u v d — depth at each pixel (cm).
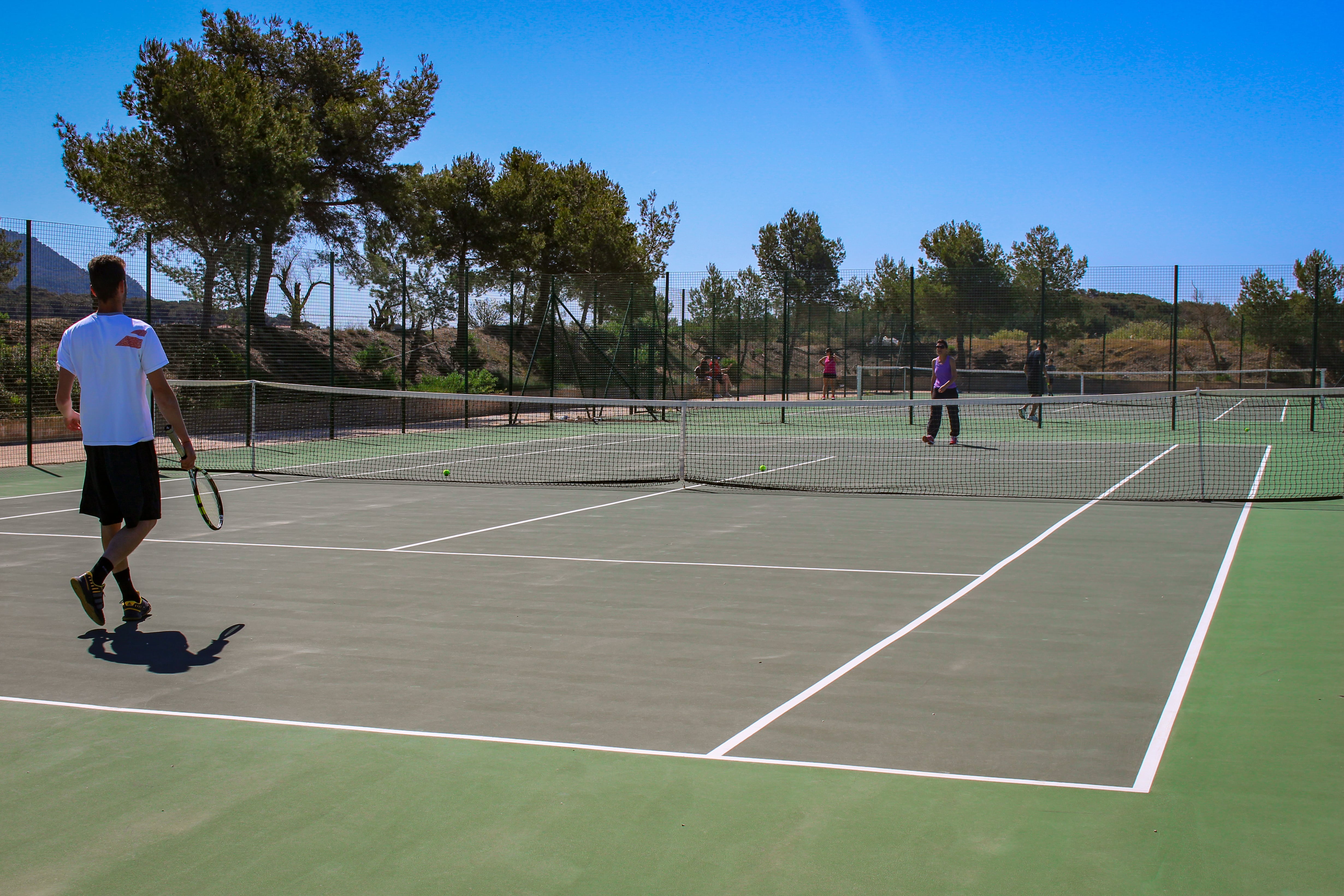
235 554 769
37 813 320
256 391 1909
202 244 2036
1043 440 1903
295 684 453
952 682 452
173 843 299
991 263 4706
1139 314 2319
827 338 3061
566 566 723
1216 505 1047
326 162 2425
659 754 367
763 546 805
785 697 433
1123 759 362
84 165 2195
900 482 1262
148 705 424
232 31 2391
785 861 287
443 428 2227
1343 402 2681
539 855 290
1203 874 278
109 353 535
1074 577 681
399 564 730
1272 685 447
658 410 2553
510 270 2780
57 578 680
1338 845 295
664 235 4328
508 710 416
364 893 270
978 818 314
